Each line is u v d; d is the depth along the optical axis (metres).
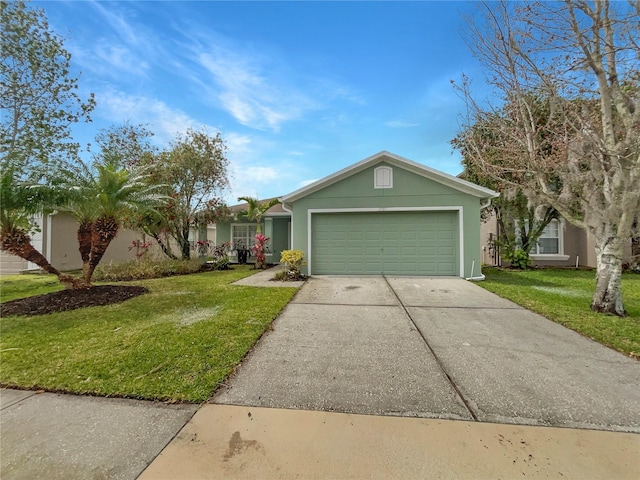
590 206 5.73
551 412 2.61
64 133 12.05
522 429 2.39
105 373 3.34
